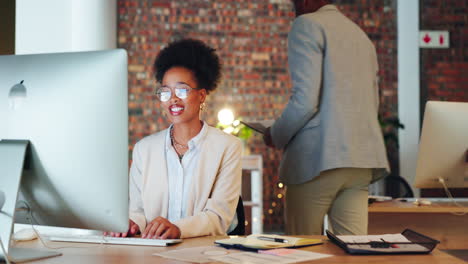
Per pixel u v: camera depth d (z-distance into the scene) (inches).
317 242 55.4
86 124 50.9
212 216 67.7
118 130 50.4
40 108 51.9
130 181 76.3
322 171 90.6
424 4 251.8
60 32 160.1
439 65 251.6
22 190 53.6
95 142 50.8
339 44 92.0
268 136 101.8
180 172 73.3
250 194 215.9
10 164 50.9
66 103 51.2
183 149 75.5
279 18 254.2
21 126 52.3
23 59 52.9
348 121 90.7
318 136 91.8
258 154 252.2
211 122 250.2
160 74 78.9
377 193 205.0
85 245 57.6
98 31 179.8
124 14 247.1
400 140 250.5
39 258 49.4
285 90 253.8
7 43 90.7
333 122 90.3
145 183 73.0
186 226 63.4
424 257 48.4
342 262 46.0
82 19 176.6
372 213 104.7
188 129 75.5
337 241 54.3
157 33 248.4
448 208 96.7
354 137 90.7
